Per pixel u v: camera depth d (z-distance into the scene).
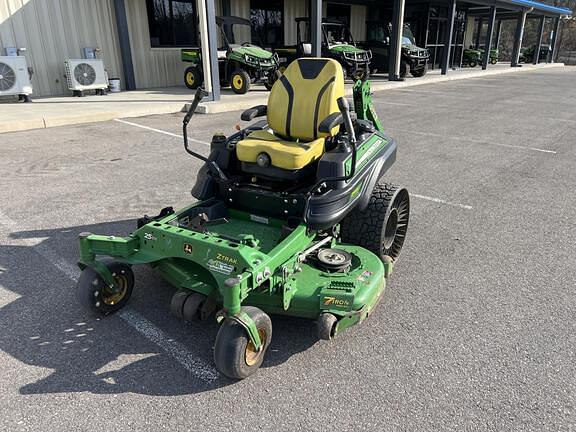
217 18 14.32
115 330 3.21
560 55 47.16
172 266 3.30
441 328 3.29
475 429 2.43
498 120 11.62
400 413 2.53
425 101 14.83
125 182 6.15
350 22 24.12
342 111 3.04
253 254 2.82
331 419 2.49
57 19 13.30
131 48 15.18
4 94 11.40
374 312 3.47
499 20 36.41
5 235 4.55
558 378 2.81
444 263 4.23
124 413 2.51
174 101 12.15
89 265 3.20
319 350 3.04
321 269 3.31
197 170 6.68
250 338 2.61
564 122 11.46
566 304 3.61
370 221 3.82
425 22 24.41
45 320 3.29
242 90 14.11
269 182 3.77
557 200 5.91
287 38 20.59
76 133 8.88
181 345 3.07
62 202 5.41
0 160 7.02
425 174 6.94
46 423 2.44
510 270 4.12
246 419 2.48
